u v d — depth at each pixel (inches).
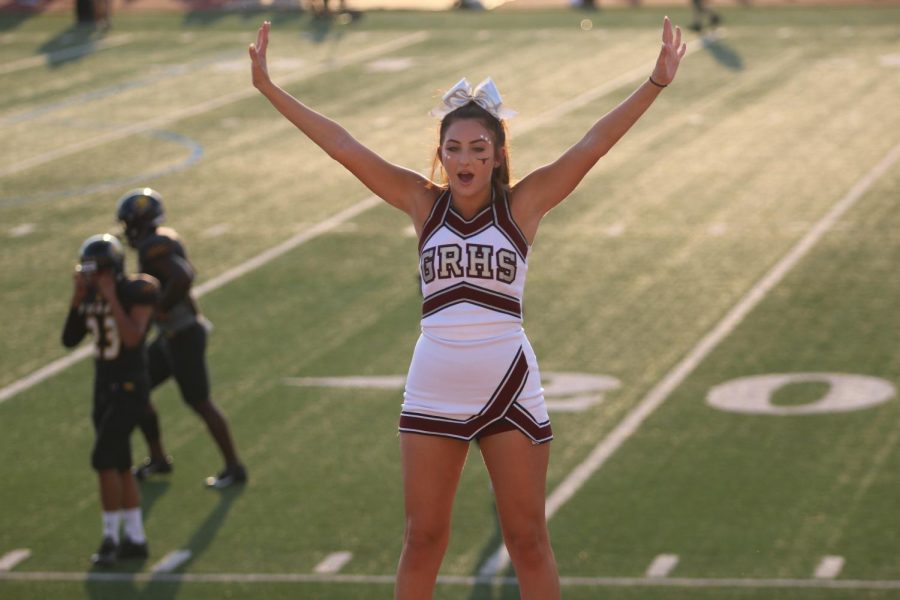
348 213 2032.5
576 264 1756.9
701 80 2812.5
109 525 1053.2
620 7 3688.5
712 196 2044.8
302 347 1510.8
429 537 490.3
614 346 1482.5
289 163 2341.3
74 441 1298.0
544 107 2667.3
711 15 3346.5
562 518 1104.8
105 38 3521.2
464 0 3796.8
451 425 483.8
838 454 1197.7
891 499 1109.7
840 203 1984.5
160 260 1146.7
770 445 1222.3
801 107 2561.5
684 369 1408.7
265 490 1180.5
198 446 1279.5
